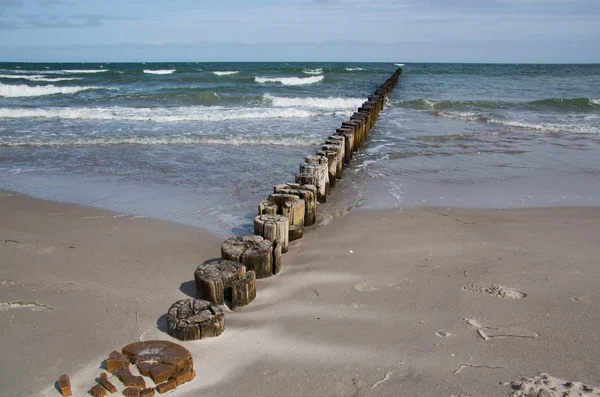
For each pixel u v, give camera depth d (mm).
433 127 13289
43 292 4043
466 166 8891
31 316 3635
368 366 3027
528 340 3289
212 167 8820
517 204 6676
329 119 14539
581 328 3438
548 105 18250
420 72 44375
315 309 3779
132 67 64688
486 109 17391
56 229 5719
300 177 6520
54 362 3059
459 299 3898
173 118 14125
